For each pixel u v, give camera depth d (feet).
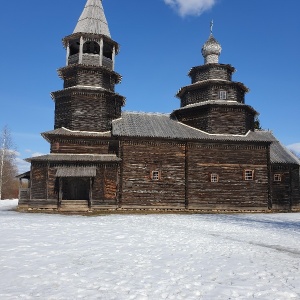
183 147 111.34
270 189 114.01
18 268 30.66
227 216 95.61
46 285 26.02
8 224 60.75
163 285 26.84
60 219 75.20
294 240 53.83
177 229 62.23
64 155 107.14
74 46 127.13
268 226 72.28
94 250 39.83
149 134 108.58
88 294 24.11
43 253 37.11
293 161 120.26
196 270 32.17
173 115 128.57
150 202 106.32
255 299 23.93
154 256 37.93
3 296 23.08
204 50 131.13
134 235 52.34
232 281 28.63
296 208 121.19
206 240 49.96
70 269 30.96
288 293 25.39
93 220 74.43
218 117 116.88
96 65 116.47
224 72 124.77
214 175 111.34
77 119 112.57
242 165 113.39
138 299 23.27
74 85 116.67
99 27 122.93
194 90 124.98
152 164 108.37
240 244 47.52
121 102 122.72
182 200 108.37
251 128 125.59
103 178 105.09
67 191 110.93
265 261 37.01
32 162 104.37
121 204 104.47
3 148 205.67
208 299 23.73
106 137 110.32
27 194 106.22
